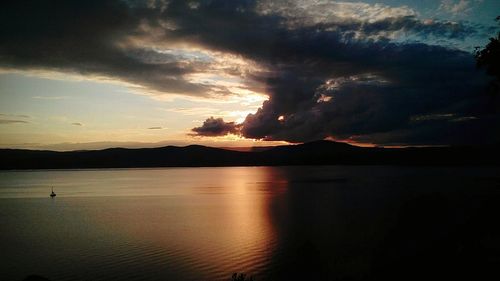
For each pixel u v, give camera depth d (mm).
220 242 53344
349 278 25281
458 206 45406
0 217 86938
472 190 98000
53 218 83812
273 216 76875
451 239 23109
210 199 119250
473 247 20188
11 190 176125
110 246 52969
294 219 71375
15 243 56500
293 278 33812
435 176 192625
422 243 30234
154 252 48594
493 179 157125
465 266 18594
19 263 44656
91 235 61875
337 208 84500
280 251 45875
